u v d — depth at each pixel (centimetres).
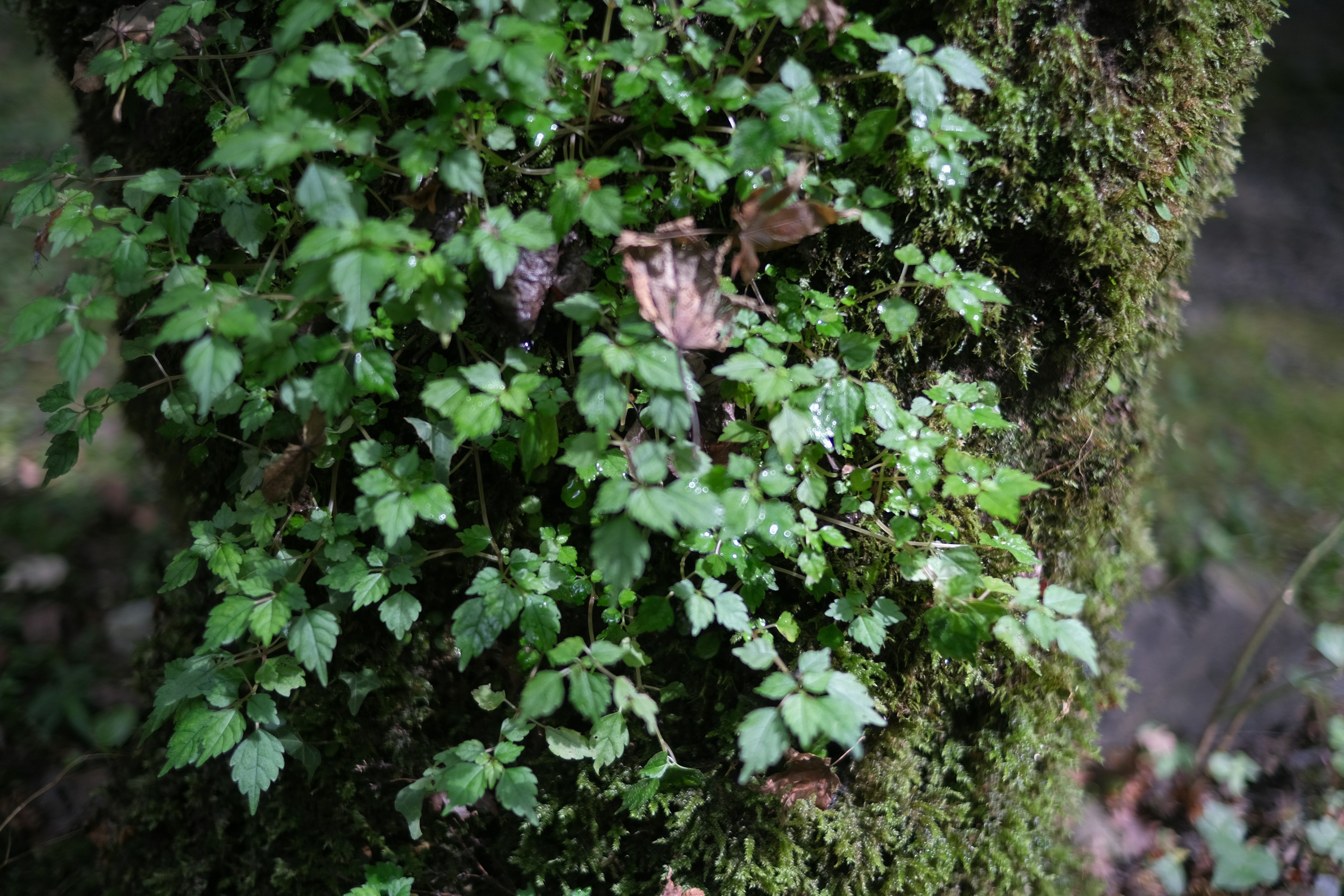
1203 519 127
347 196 66
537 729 80
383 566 73
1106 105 75
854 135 71
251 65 67
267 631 71
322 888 82
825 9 70
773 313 74
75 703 99
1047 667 81
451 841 81
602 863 79
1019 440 79
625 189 73
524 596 72
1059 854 86
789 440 69
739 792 78
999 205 75
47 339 137
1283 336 155
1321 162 180
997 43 74
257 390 72
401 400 77
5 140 158
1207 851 96
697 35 70
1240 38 78
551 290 74
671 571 77
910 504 74
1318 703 102
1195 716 104
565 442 74
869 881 79
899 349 77
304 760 78
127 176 74
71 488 118
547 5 67
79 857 90
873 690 79
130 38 75
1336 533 99
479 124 71
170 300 65
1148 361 83
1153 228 76
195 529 74
